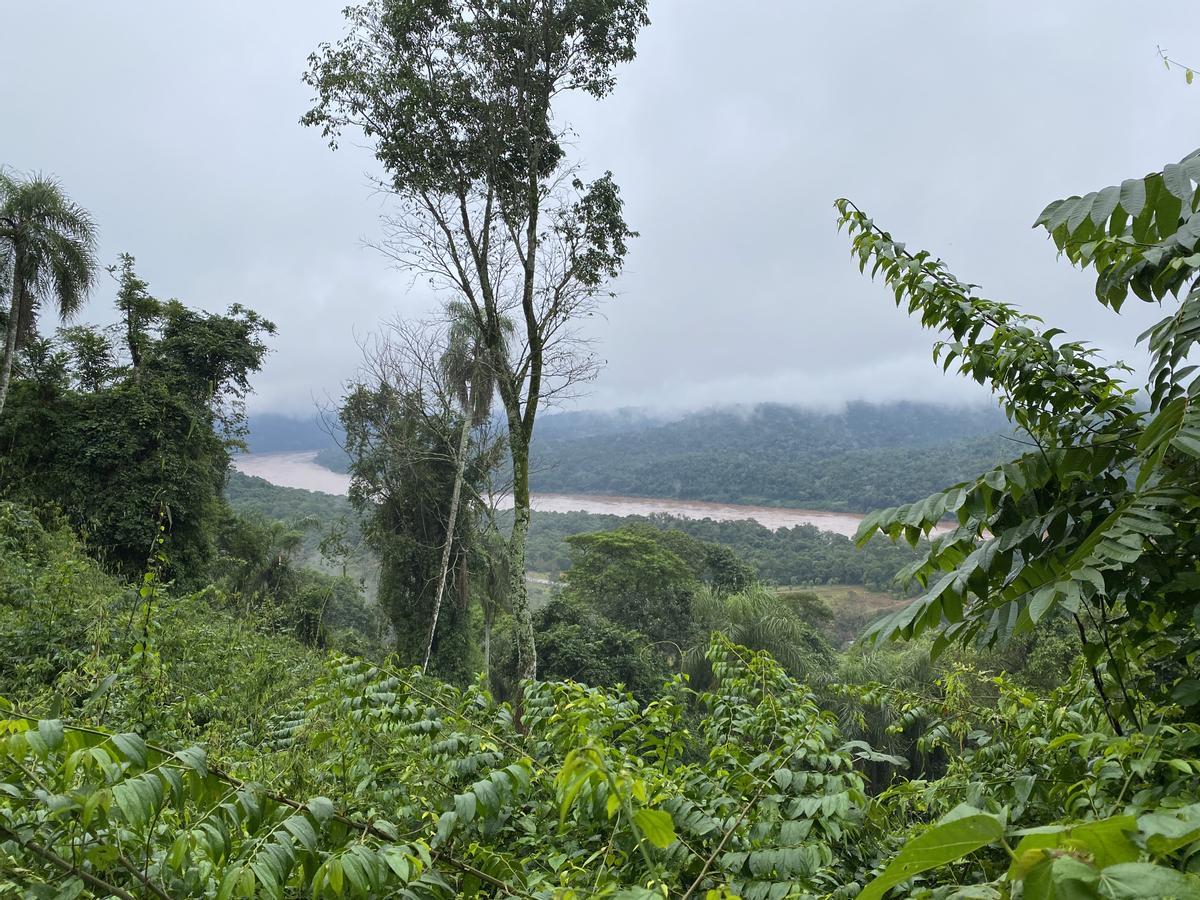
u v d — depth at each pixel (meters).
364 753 3.15
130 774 1.67
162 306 26.02
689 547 40.22
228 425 26.53
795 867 2.28
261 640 8.69
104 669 4.43
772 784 2.76
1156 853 0.74
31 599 7.10
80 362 26.69
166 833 1.98
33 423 21.02
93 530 19.09
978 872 2.41
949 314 3.13
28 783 1.79
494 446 21.47
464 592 23.80
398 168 15.43
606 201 15.64
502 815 2.57
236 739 4.60
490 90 15.54
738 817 2.56
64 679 4.34
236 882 1.51
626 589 33.41
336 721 3.39
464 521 23.62
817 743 2.89
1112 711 2.76
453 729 3.06
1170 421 1.93
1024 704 3.35
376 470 23.20
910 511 2.62
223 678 6.20
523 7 14.82
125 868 1.87
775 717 3.32
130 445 21.05
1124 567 2.39
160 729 3.86
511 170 16.03
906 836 2.87
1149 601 2.55
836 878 2.57
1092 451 2.43
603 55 15.65
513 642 24.72
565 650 24.22
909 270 3.15
